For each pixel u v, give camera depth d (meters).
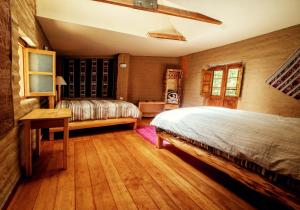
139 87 6.24
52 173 2.12
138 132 4.17
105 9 3.26
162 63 6.23
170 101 5.91
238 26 3.07
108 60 6.18
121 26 3.64
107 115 4.00
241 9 2.43
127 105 4.29
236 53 4.01
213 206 1.69
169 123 2.79
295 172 1.28
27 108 2.30
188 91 5.72
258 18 2.68
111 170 2.28
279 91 3.12
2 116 1.36
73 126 3.55
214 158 2.06
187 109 3.02
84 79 6.22
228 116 2.36
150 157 2.78
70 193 1.75
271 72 3.26
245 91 3.79
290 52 2.96
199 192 1.90
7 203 1.52
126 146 3.22
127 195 1.78
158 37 4.02
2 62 1.36
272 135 1.62
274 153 1.47
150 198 1.75
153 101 6.00
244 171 1.72
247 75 3.74
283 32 3.05
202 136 2.18
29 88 2.68
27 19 2.33
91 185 1.91
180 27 3.88
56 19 3.03
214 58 4.65
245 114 2.60
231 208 1.67
